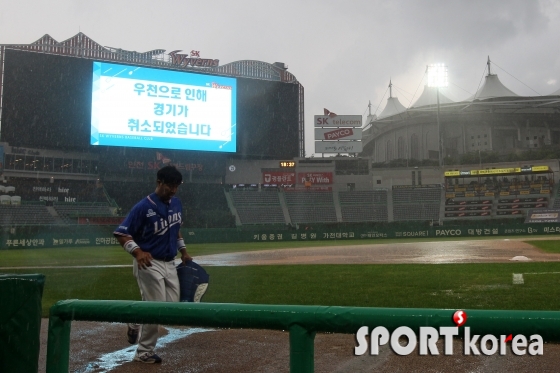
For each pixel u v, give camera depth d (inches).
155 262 178.2
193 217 1818.4
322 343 197.8
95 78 1603.1
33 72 1582.2
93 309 79.6
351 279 487.5
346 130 2171.5
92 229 1417.3
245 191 2006.6
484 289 389.4
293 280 487.2
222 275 548.1
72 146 1616.6
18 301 78.7
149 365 172.2
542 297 340.8
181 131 1702.8
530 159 2541.8
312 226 1889.8
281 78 2129.7
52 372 81.2
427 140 3602.4
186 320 74.4
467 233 1736.0
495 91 3041.3
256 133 1891.0
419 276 502.3
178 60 1957.4
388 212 2089.1
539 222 1819.6
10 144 1569.9
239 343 202.8
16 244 1237.1
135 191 1822.1
